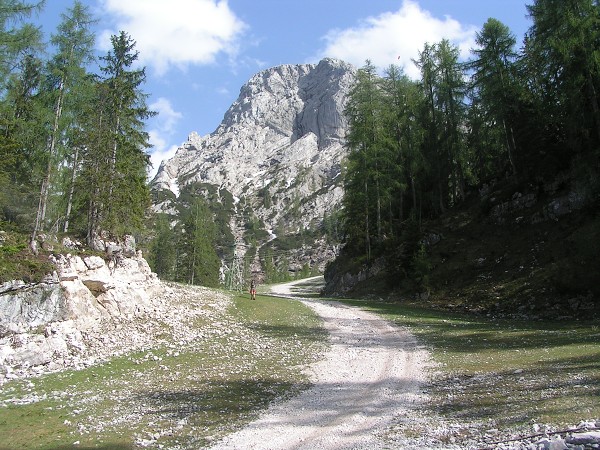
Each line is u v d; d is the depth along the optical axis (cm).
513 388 1393
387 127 5394
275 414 1298
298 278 14038
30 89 2900
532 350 1989
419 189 5541
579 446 789
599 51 3412
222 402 1432
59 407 1388
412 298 4250
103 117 3125
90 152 2900
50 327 2033
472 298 3659
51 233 2638
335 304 4084
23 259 2173
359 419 1230
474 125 5144
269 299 4262
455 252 4347
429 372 1753
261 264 16512
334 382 1672
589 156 3588
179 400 1459
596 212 3428
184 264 6919
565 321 2812
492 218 4434
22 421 1259
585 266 3097
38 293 2078
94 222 2981
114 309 2592
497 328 2700
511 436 952
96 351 2098
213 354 2164
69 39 2852
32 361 1855
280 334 2681
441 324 2980
